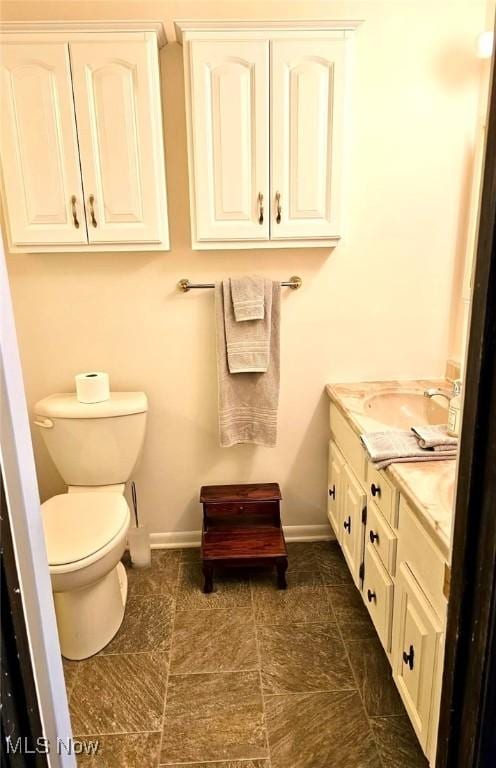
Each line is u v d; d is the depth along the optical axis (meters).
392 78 1.99
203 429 2.32
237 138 1.86
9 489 0.71
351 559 1.94
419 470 1.40
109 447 2.09
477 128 2.01
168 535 2.45
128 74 1.78
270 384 2.16
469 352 0.72
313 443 2.37
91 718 1.57
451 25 1.94
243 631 1.91
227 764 1.42
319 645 1.84
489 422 0.69
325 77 1.81
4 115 1.80
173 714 1.58
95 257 2.10
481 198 0.68
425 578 1.23
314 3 1.92
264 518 2.38
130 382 2.25
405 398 2.15
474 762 0.78
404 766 1.41
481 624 0.74
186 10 1.92
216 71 1.80
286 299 2.19
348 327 2.23
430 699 1.19
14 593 0.69
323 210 1.93
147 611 2.02
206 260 2.13
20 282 2.12
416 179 2.09
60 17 1.91
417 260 2.18
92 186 1.88
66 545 1.67
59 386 2.23
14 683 0.68
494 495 0.69
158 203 1.91
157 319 2.18
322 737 1.50
